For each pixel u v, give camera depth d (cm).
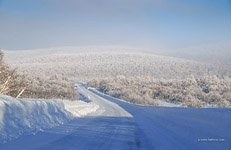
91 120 2075
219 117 1708
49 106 1934
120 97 7588
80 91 8600
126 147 1039
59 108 2105
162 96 6975
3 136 1078
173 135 1380
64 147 970
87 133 1363
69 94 5441
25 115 1441
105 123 1902
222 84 7612
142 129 1630
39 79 6631
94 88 10738
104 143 1102
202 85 7631
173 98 6562
